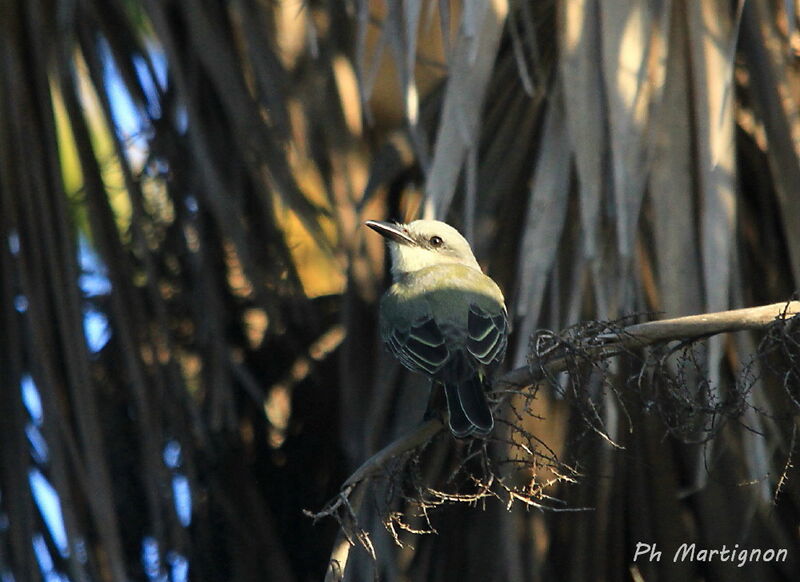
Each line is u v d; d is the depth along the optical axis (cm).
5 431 963
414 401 939
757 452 818
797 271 834
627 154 794
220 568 1060
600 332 741
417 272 970
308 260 1338
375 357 1005
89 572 956
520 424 891
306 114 1076
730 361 894
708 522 932
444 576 917
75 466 927
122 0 1064
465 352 878
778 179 851
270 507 1129
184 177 1080
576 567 917
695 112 815
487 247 923
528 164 912
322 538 1113
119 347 1072
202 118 1069
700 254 802
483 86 820
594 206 801
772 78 855
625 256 782
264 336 1139
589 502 919
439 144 818
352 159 1084
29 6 981
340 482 1125
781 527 931
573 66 818
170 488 979
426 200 809
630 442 916
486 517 924
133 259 1090
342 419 1023
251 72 1081
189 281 1090
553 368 750
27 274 950
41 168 964
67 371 950
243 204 1072
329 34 1072
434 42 1187
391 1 837
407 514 924
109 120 1018
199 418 1002
